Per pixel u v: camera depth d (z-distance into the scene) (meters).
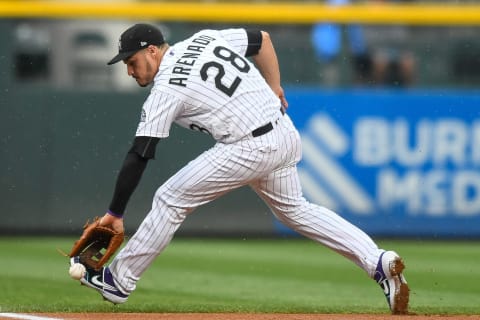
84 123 38.66
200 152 38.22
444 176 39.91
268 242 39.44
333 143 39.41
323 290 27.78
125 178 19.00
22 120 38.62
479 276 30.91
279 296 26.31
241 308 22.59
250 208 39.94
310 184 39.31
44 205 38.91
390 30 39.34
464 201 40.00
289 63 39.03
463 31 39.56
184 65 18.97
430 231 40.00
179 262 33.56
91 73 38.69
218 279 29.81
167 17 38.34
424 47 39.56
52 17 38.53
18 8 38.41
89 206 38.84
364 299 25.81
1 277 29.25
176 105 18.81
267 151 19.20
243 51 20.09
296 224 20.70
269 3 42.81
